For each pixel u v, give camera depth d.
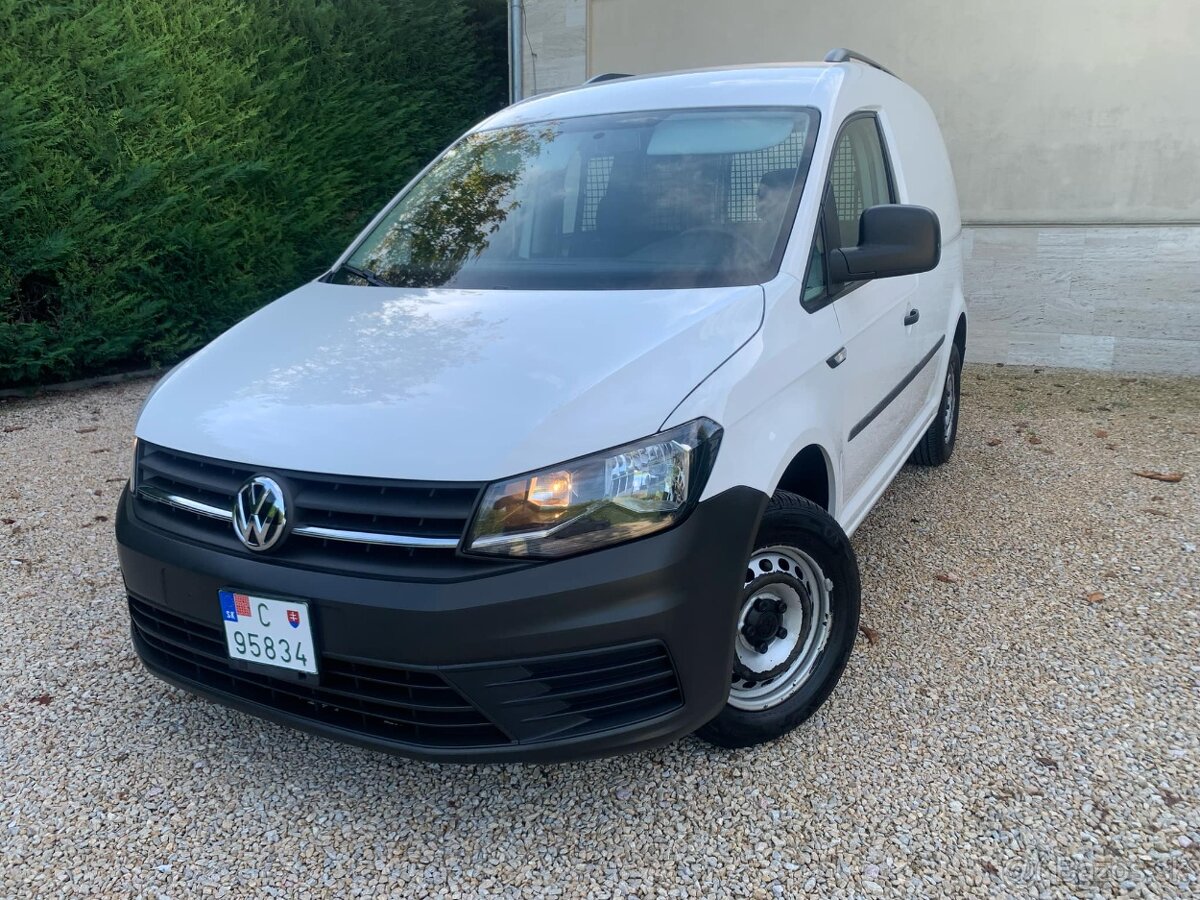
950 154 8.20
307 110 8.91
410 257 3.39
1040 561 4.16
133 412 6.79
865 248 3.08
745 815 2.53
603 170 3.40
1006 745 2.81
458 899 2.27
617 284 2.90
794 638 2.80
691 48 9.23
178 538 2.47
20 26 6.55
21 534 4.59
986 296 8.36
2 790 2.69
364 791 2.67
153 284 7.55
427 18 10.60
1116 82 7.57
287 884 2.33
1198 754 2.74
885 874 2.31
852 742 2.84
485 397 2.33
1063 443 6.02
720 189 3.19
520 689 2.19
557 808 2.58
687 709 2.34
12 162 6.38
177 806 2.62
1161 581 3.93
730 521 2.36
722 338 2.54
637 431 2.26
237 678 2.46
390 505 2.19
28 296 6.99
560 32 9.75
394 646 2.16
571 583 2.16
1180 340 7.80
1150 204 7.68
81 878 2.35
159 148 7.31
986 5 7.86
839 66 3.76
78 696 3.17
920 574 4.05
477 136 3.95
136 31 7.20
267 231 8.25
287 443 2.34
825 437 2.92
